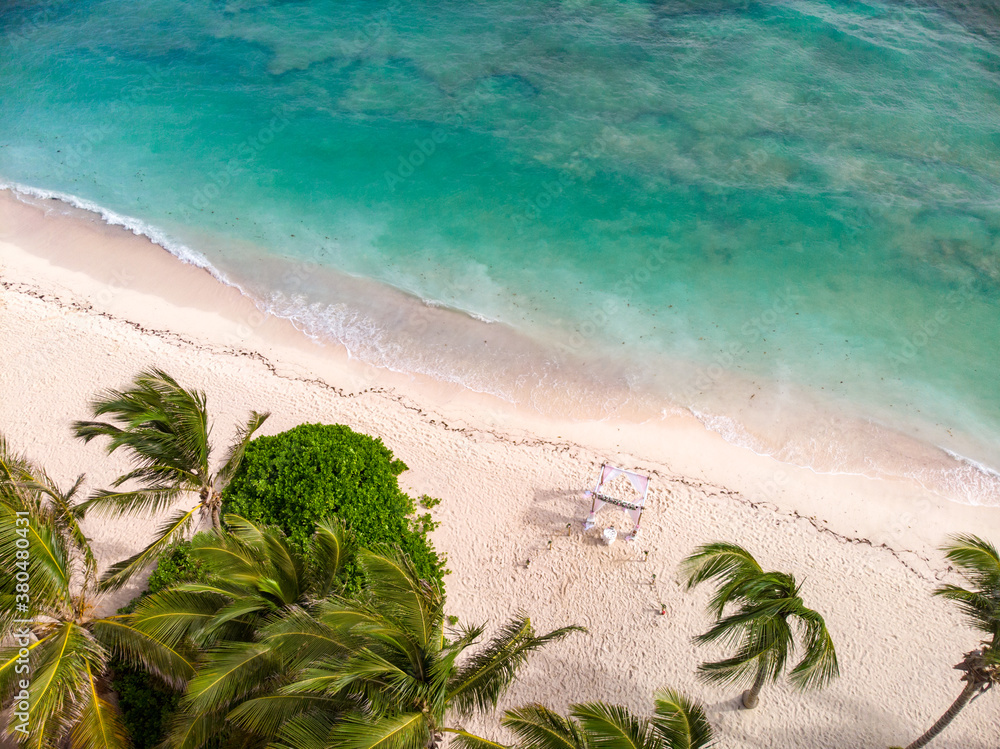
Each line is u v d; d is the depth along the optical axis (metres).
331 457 18.45
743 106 36.47
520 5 45.38
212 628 12.32
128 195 32.19
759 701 16.84
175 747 12.36
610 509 20.38
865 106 36.16
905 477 22.02
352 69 40.44
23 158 34.34
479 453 21.94
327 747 10.70
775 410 23.73
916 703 16.84
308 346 25.59
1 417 21.77
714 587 18.59
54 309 26.12
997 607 13.54
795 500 21.23
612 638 17.75
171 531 15.29
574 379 24.64
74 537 14.32
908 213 30.53
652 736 11.70
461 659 17.11
